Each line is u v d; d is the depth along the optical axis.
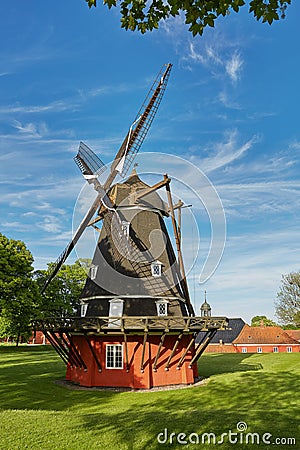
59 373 27.48
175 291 24.28
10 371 28.45
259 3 6.68
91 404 18.06
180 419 13.14
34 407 17.30
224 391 20.36
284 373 25.92
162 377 22.23
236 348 63.47
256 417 13.73
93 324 21.55
